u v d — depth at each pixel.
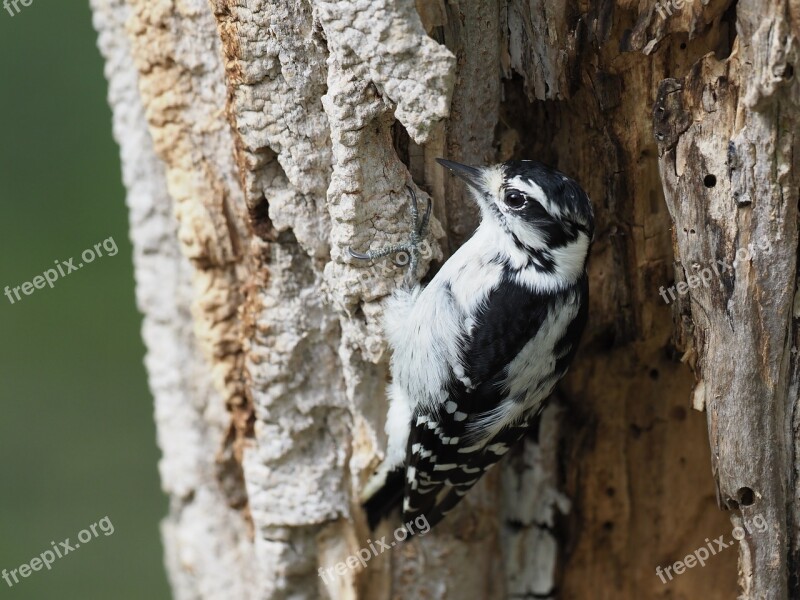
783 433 8.66
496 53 9.39
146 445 15.19
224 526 11.67
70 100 16.80
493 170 9.28
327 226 9.55
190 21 9.80
